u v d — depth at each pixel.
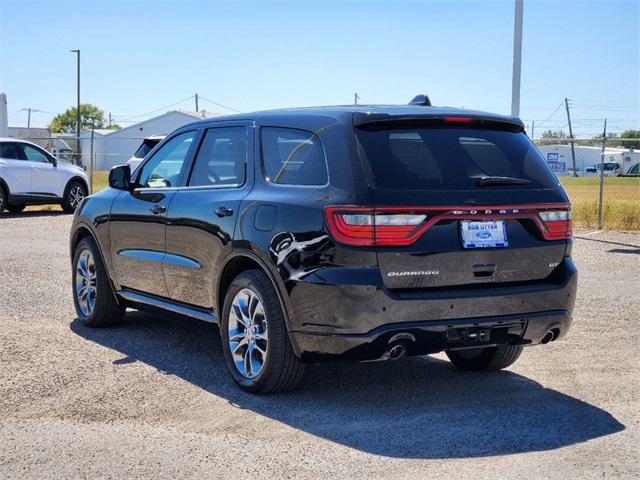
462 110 5.70
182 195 6.50
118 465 4.40
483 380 6.16
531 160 5.69
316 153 5.45
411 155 5.30
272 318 5.45
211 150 6.45
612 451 4.65
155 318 8.24
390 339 5.08
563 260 5.67
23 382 5.91
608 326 8.06
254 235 5.57
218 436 4.87
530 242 5.48
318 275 5.13
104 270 7.59
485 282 5.36
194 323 6.51
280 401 5.55
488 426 5.07
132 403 5.48
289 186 5.54
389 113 5.37
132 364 6.46
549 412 5.37
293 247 5.29
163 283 6.72
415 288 5.17
